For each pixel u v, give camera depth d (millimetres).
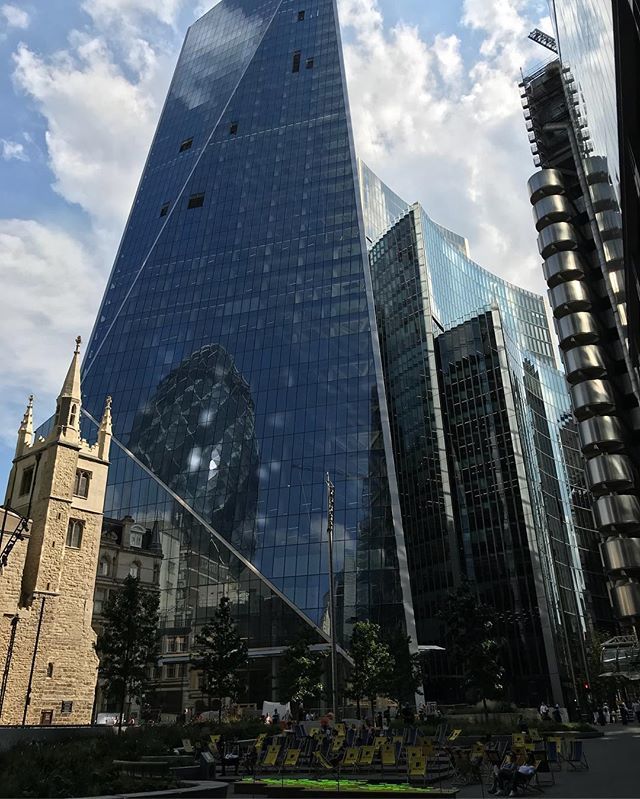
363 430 80500
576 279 61094
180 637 75875
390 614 68625
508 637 82875
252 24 142375
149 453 91062
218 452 86312
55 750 23406
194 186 120562
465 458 97562
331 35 129875
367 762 23703
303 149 114875
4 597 40594
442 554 89500
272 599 72812
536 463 98188
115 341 105438
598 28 31203
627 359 45281
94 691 43875
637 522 50344
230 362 93500
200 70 143000
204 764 23922
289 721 43344
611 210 40344
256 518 78750
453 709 56281
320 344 90188
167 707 73375
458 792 19766
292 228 105188
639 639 66500
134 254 116938
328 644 67750
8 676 39438
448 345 106062
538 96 77000
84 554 46969
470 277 149375
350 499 76312
